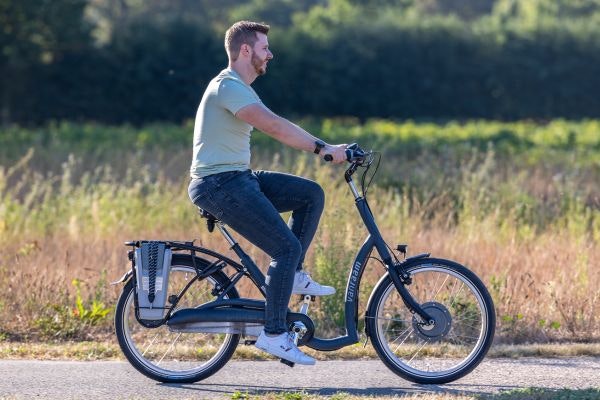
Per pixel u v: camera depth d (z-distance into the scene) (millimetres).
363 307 23141
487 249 28984
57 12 139750
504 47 171875
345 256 23750
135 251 17531
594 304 23719
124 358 20125
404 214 32875
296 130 16750
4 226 32688
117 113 147375
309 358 17031
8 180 48781
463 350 18781
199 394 17266
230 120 16828
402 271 17641
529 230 33031
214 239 29047
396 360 17938
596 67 173625
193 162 17156
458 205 37031
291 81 158250
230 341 18062
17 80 140625
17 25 138250
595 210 36000
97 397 17016
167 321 17391
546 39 173250
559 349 20641
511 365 19531
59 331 22484
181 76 147500
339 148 16906
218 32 152125
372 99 162875
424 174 44719
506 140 88688
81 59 144750
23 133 89938
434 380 17859
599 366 19484
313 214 17500
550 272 26484
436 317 17578
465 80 170875
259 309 17422
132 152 67375
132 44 147000
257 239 16969
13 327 22812
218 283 17688
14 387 17578
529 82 172500
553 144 91938
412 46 166125
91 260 28219
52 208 36281
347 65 160750
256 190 16906
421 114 169000
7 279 24938
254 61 17156
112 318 23203
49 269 26609
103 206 36125
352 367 19312
